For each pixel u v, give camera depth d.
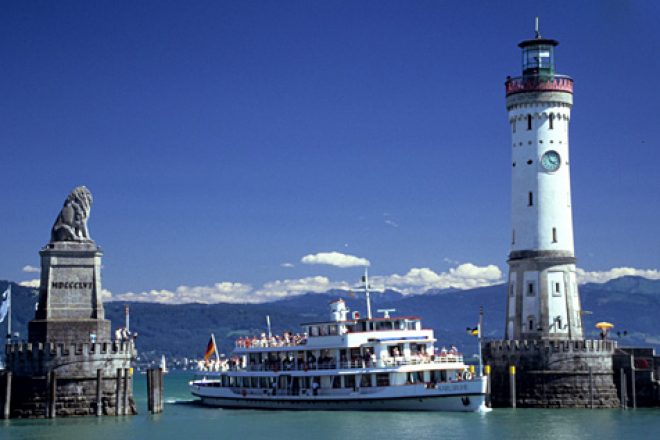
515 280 167.00
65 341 137.75
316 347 150.00
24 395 133.75
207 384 172.12
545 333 163.00
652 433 123.38
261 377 157.88
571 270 165.62
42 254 139.38
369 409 145.62
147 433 123.75
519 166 168.38
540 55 169.38
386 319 147.50
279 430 127.00
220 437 120.81
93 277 140.12
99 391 134.12
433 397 142.12
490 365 159.62
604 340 156.88
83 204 141.25
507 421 134.00
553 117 167.12
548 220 165.62
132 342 140.38
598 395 154.38
